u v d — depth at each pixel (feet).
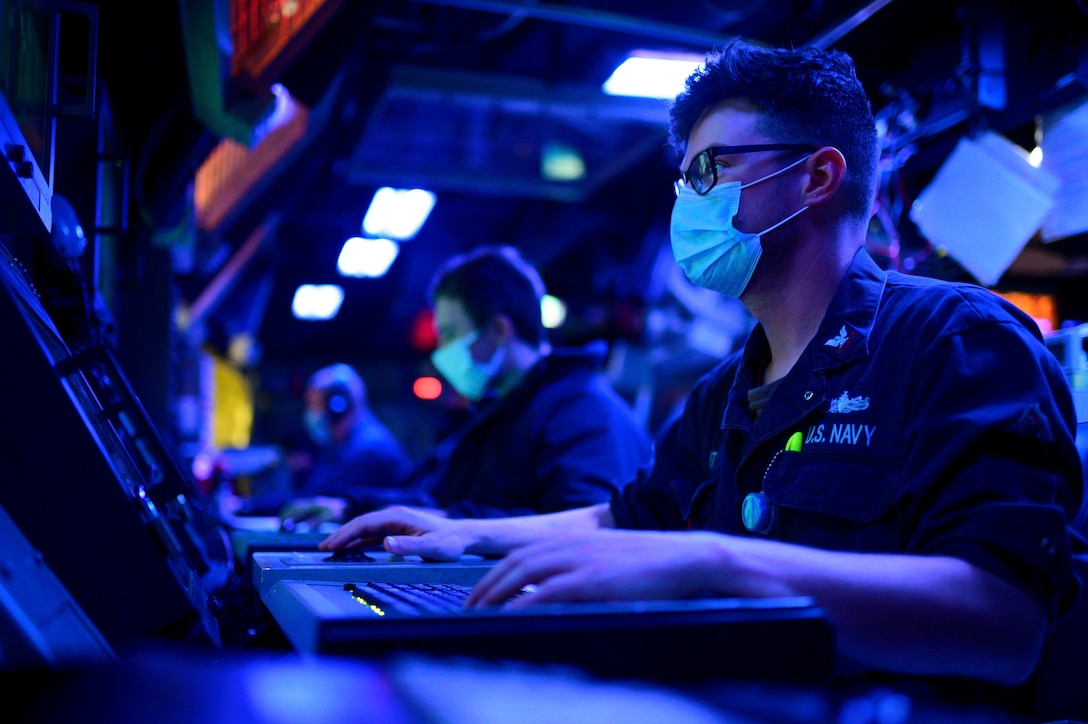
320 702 1.39
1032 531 2.79
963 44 6.15
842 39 6.71
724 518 4.13
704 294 20.97
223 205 12.33
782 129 4.25
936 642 2.63
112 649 2.20
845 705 1.61
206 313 17.53
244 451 18.04
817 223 4.25
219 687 1.45
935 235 6.36
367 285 34.83
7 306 2.29
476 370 8.68
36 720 1.43
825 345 3.84
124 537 2.33
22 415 2.29
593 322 28.27
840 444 3.56
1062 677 3.60
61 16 4.57
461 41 12.48
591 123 14.30
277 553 4.89
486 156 15.88
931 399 3.25
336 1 7.56
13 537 2.04
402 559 4.56
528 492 7.94
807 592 2.55
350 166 15.84
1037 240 6.56
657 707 1.42
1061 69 5.86
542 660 1.97
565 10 10.62
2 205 3.25
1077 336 4.75
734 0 9.97
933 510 3.01
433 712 1.35
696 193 4.37
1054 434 3.03
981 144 6.10
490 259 8.79
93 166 5.85
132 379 9.71
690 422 5.04
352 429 18.93
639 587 2.40
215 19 6.12
